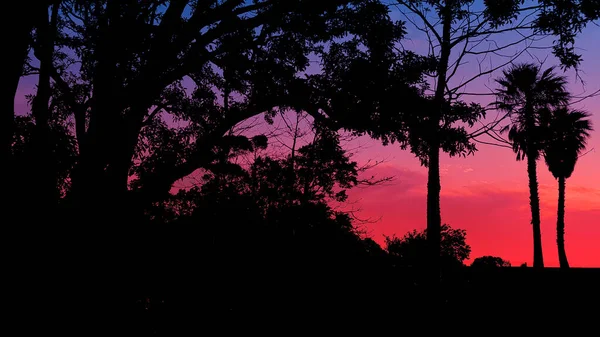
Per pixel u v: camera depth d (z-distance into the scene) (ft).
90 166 31.94
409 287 46.98
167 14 34.09
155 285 34.04
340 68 39.99
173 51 33.50
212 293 35.22
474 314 51.26
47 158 36.06
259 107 41.16
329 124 39.42
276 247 38.78
